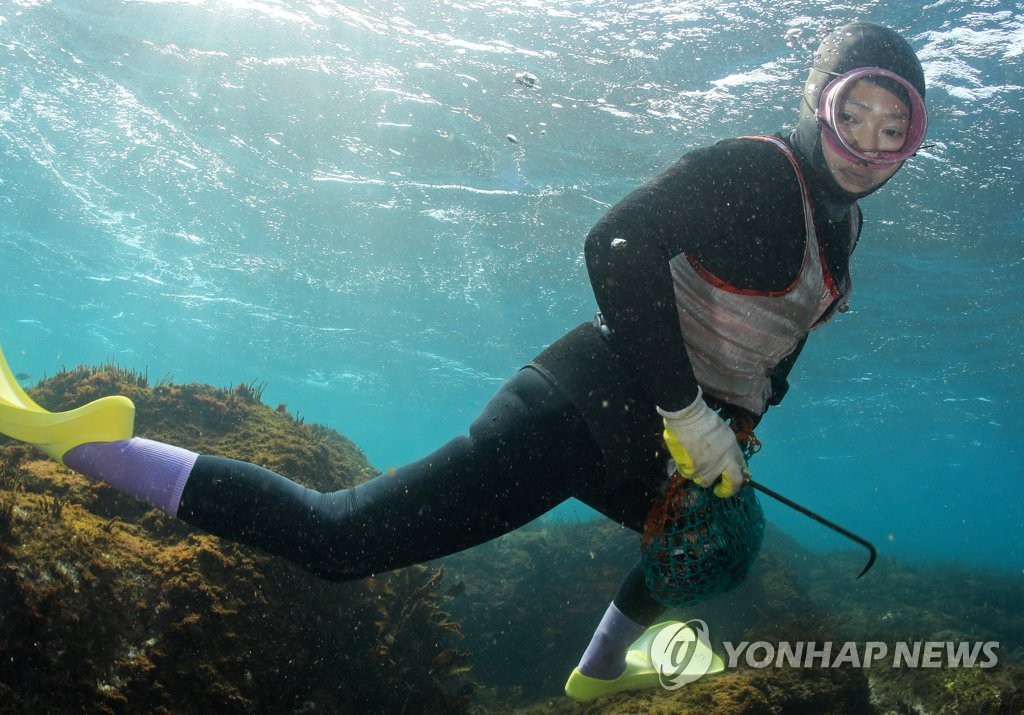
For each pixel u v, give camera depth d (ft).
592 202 46.96
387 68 36.91
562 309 70.85
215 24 35.86
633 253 5.45
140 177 56.49
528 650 28.17
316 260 67.46
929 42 29.68
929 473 185.78
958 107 33.27
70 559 9.52
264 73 39.32
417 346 95.09
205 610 10.74
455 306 75.56
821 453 160.35
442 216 53.52
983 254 48.01
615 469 6.18
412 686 15.31
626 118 37.11
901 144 5.50
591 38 31.86
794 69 31.32
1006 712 15.44
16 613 8.47
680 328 5.65
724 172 5.73
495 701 24.49
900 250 48.83
